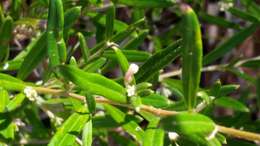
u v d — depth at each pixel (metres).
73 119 0.28
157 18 0.51
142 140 0.27
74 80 0.26
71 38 0.43
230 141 0.36
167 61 0.30
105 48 0.32
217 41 0.59
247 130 0.39
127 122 0.29
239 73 0.44
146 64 0.30
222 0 0.43
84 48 0.31
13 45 0.51
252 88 0.56
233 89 0.31
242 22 0.56
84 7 0.37
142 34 0.35
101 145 0.46
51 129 0.43
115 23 0.41
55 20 0.27
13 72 0.38
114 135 0.43
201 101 0.31
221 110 0.59
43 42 0.29
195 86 0.24
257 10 0.43
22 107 0.30
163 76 0.44
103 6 0.43
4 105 0.28
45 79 0.29
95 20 0.40
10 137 0.30
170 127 0.23
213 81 0.60
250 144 0.36
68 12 0.29
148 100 0.30
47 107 0.40
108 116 0.35
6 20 0.29
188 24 0.22
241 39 0.40
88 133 0.27
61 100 0.31
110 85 0.26
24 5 0.38
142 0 0.34
